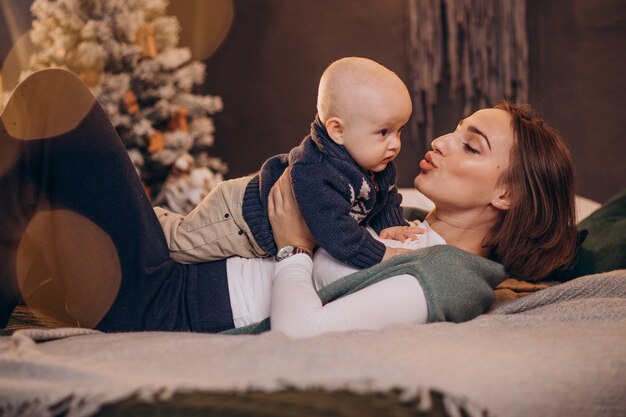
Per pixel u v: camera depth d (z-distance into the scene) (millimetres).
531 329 1450
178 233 1788
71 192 1652
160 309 1706
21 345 1294
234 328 1708
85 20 3771
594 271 2205
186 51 4145
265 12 4969
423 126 4680
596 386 1231
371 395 1044
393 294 1522
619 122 4363
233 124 5066
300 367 1166
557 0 4426
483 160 1757
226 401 994
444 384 1103
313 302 1507
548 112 4480
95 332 1529
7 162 1618
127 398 1001
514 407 1116
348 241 1605
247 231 1718
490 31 4508
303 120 4996
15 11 3953
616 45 4340
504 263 1811
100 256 1667
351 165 1633
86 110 1671
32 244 1702
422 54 4629
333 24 4863
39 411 990
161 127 4227
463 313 1599
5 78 3953
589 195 4438
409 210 2537
